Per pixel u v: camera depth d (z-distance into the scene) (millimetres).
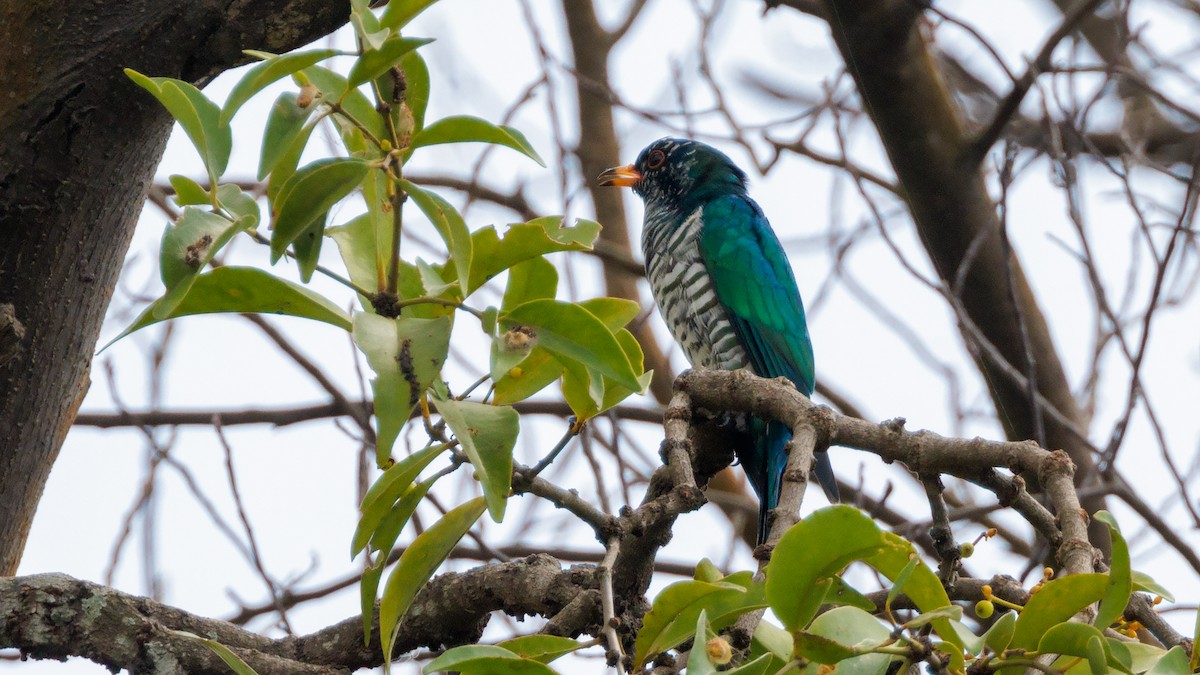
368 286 5957
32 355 6594
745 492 18719
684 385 7699
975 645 4672
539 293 6785
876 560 5027
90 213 6496
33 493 6965
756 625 5121
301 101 5422
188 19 6164
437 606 7832
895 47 13578
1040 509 6457
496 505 5199
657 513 6227
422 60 5957
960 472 6578
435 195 5398
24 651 6629
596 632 7176
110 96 6215
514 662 4566
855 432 6750
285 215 5387
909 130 14008
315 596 13367
